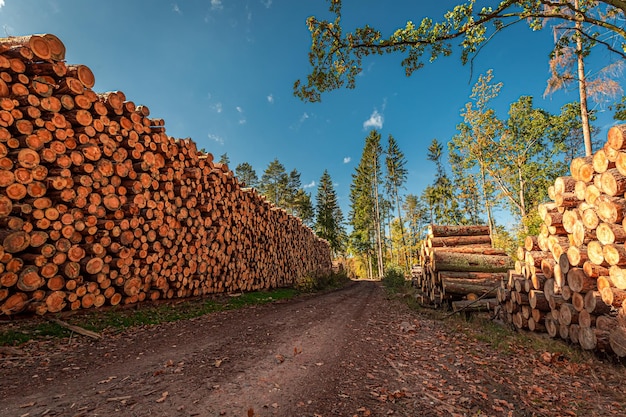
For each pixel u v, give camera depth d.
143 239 8.28
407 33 7.03
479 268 10.61
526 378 4.58
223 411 3.17
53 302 6.25
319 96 7.94
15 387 3.55
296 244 21.11
